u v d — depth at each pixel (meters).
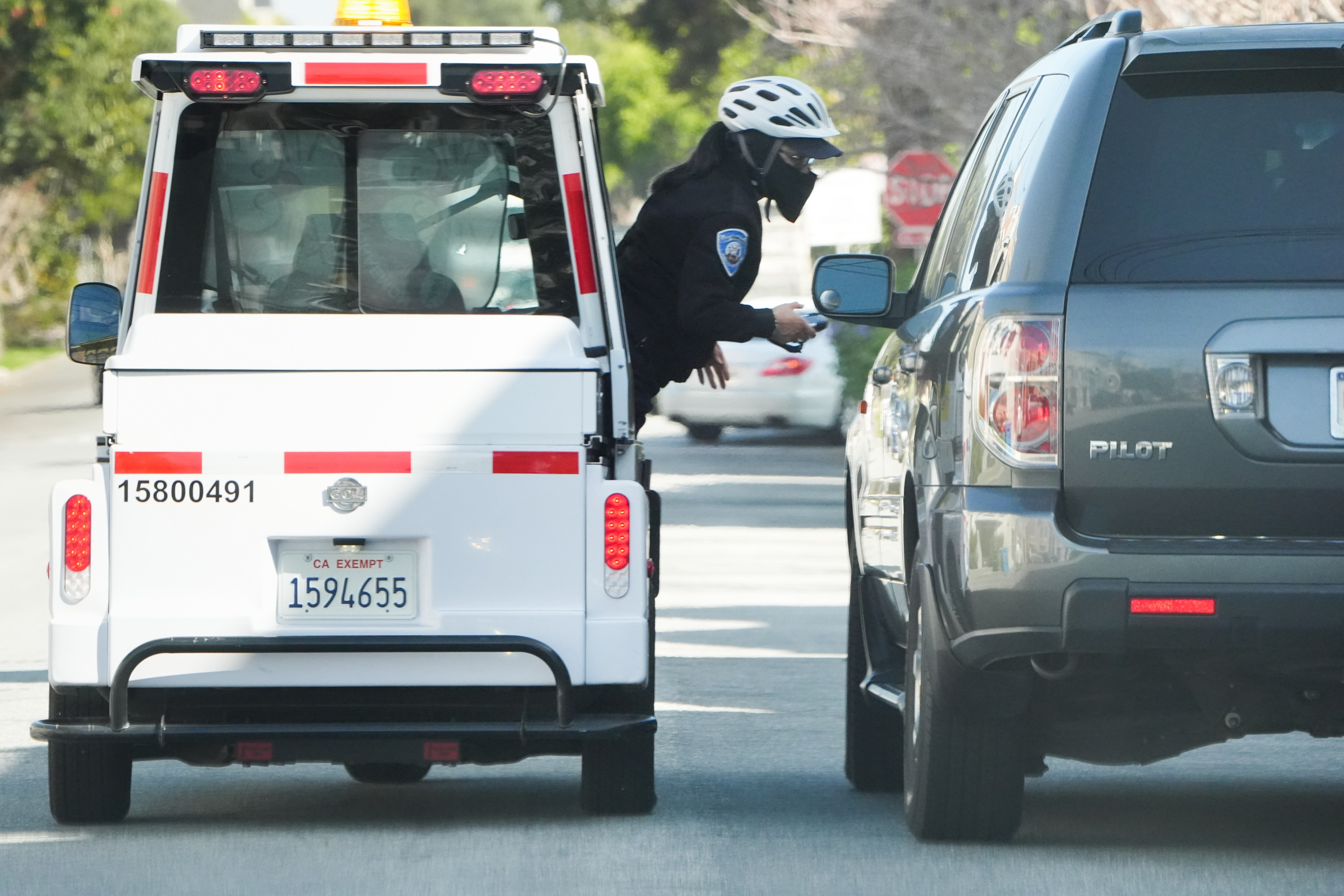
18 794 17.17
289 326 15.20
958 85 52.03
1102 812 16.27
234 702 15.12
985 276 14.07
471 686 15.09
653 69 150.88
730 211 17.41
